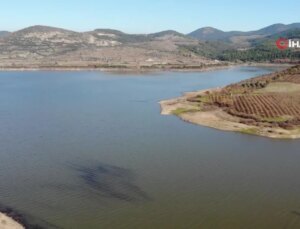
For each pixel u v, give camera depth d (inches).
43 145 3277.6
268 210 2183.8
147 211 2145.7
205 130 3887.8
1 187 2397.9
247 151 3230.8
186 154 3115.2
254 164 2913.4
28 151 3107.8
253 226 2018.9
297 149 3314.5
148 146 3307.1
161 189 2429.9
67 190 2379.4
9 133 3654.0
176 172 2709.2
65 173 2647.6
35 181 2501.2
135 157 3011.8
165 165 2847.0
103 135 3631.9
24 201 2218.3
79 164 2829.7
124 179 2573.8
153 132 3777.1
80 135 3617.1
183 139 3548.2
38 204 2187.5
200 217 2097.7
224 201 2281.0
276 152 3221.0
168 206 2209.6
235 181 2571.4
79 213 2102.6
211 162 2935.5
